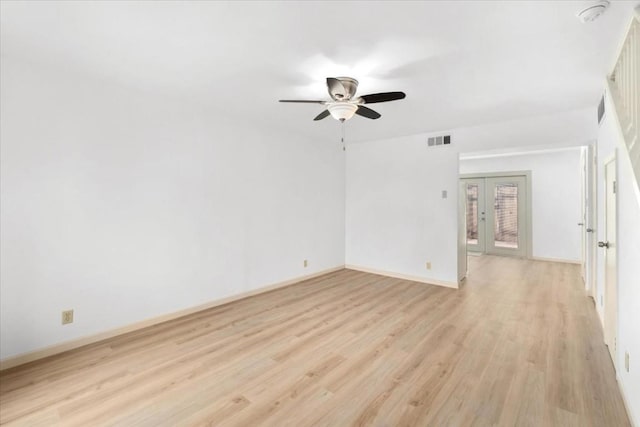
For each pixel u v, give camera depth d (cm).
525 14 181
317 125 443
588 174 415
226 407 200
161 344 286
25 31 202
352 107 272
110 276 299
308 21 188
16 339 249
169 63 248
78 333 280
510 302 396
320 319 345
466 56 233
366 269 568
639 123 184
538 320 336
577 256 620
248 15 182
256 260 435
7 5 173
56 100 265
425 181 491
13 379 230
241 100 339
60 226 269
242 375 236
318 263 538
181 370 243
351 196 587
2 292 243
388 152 532
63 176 270
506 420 187
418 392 214
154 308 330
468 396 209
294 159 490
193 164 362
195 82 287
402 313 361
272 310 373
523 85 290
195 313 363
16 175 247
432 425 183
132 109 310
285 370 242
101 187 291
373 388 219
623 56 220
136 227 316
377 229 551
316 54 230
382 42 213
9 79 242
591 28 195
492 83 285
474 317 347
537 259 663
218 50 226
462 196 497
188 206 358
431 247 487
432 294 433
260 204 439
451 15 182
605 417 189
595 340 288
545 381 225
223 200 393
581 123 365
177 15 183
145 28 198
